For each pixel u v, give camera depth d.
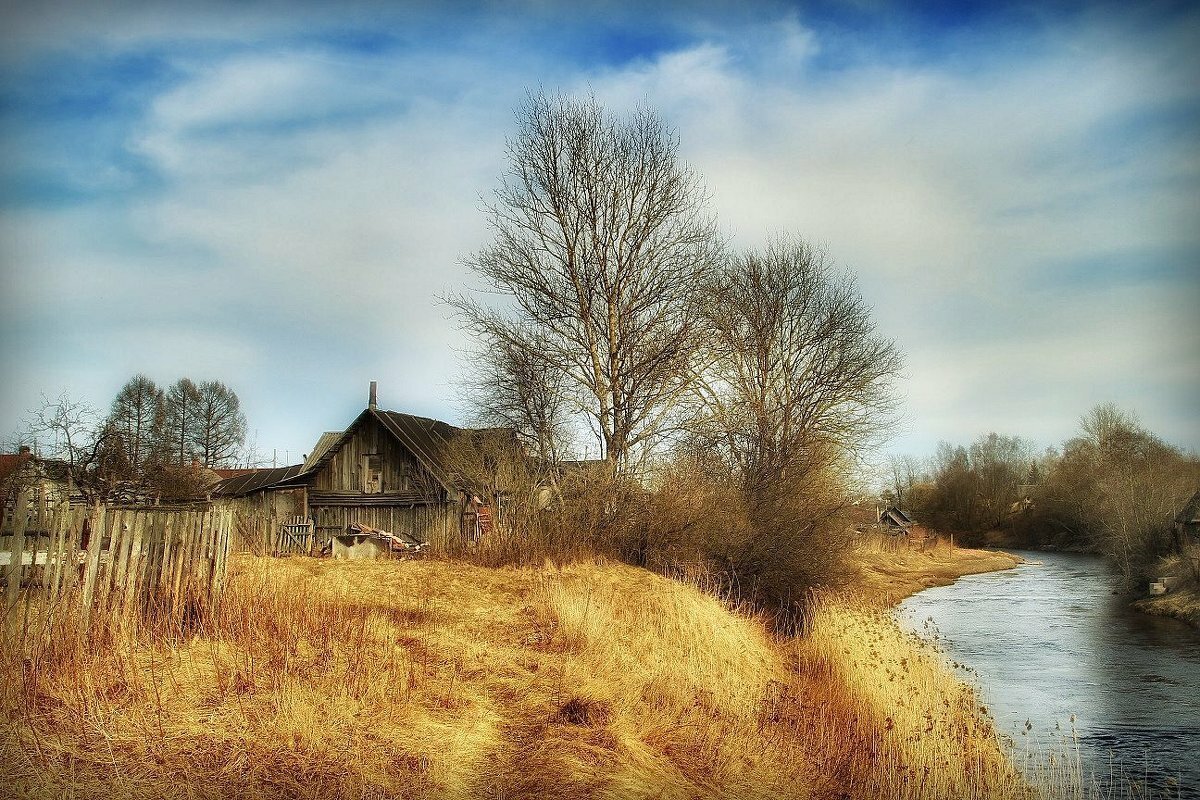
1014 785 12.11
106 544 9.70
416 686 10.23
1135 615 33.25
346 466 32.34
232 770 7.29
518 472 26.47
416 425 35.06
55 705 7.64
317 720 8.41
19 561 8.55
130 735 7.43
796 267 37.16
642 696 12.39
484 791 8.23
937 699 15.29
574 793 8.59
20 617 8.44
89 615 8.98
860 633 19.00
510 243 29.42
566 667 12.38
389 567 18.94
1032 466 110.75
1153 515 44.22
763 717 13.33
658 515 24.56
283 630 10.68
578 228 29.25
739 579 24.55
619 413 28.72
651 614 16.44
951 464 110.25
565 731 10.12
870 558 53.44
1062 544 82.69
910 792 11.56
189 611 10.47
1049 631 29.17
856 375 35.16
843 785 11.70
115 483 29.66
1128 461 66.75
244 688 8.80
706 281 30.22
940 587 47.47
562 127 29.52
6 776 6.50
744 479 28.03
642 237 29.08
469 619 14.09
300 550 26.70
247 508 32.09
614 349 29.02
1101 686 20.47
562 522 24.53
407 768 8.16
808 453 28.61
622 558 24.58
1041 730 16.64
